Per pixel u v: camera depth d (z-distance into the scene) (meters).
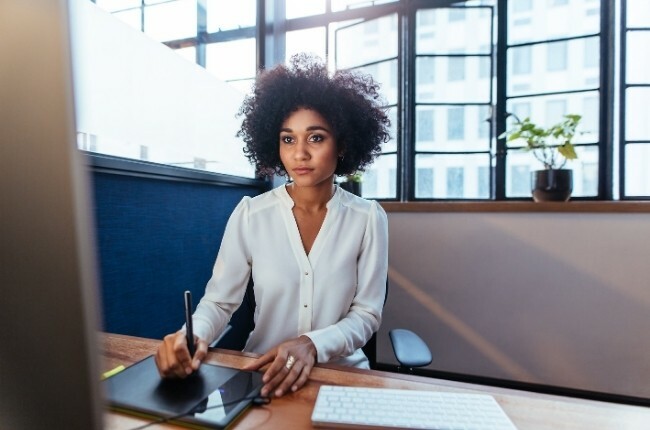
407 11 1.93
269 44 1.95
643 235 1.56
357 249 0.98
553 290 1.69
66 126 0.27
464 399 0.53
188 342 0.65
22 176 0.28
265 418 0.49
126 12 1.18
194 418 0.47
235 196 1.73
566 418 0.49
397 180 1.99
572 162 1.77
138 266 1.12
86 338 0.29
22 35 0.27
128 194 1.08
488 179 1.90
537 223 1.69
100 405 0.30
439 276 1.84
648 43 1.67
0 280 0.29
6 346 0.30
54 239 0.28
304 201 0.99
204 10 1.57
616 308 1.61
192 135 1.39
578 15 1.72
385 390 0.55
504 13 1.83
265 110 1.02
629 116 1.69
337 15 2.06
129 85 1.07
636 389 1.61
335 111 0.93
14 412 0.31
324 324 0.92
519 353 1.75
